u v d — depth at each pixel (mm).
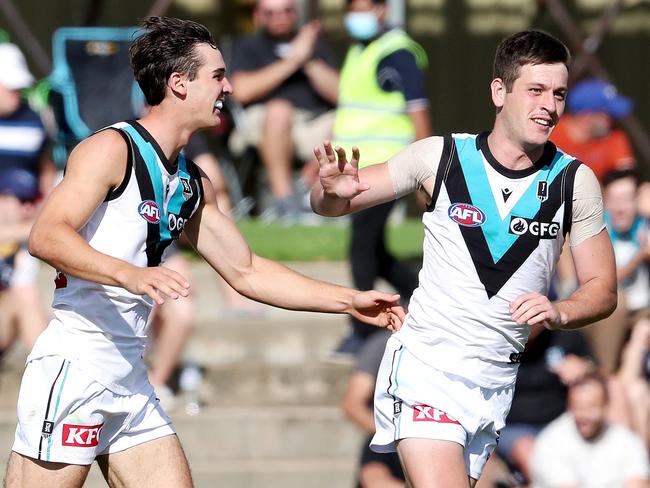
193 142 29844
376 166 17297
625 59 46344
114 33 32938
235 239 17828
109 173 16250
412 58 28703
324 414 28094
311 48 34688
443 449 16844
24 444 16766
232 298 30953
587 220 16891
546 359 25109
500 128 16766
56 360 16656
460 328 16953
